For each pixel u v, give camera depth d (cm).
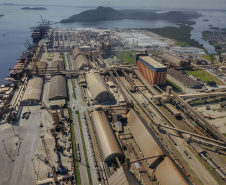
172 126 10650
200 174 7744
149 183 7169
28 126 10181
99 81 14262
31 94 12712
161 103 13012
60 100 12388
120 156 8050
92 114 10581
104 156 7931
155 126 10575
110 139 8594
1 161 7925
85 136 9538
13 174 7356
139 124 9700
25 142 9012
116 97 13625
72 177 7256
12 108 11606
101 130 9200
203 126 10731
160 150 7906
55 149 8231
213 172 7862
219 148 9256
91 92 13600
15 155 8256
